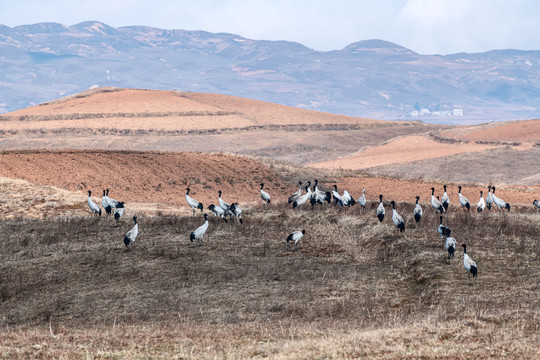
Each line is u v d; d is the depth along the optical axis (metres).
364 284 46.59
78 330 36.91
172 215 78.00
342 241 59.09
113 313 41.72
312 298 43.38
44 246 59.66
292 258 54.06
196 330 35.44
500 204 76.81
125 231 65.00
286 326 36.38
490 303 39.47
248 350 30.31
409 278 47.56
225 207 69.19
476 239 57.22
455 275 46.06
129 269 51.62
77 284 48.56
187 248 57.56
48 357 29.61
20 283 48.59
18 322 41.06
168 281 48.28
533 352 28.41
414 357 28.08
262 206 81.44
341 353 28.84
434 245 54.78
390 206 83.81
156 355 29.72
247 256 54.91
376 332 32.91
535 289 42.34
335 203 78.06
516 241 56.16
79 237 63.00
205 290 45.84
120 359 29.23
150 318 40.22
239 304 42.41
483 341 30.83
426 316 36.94
